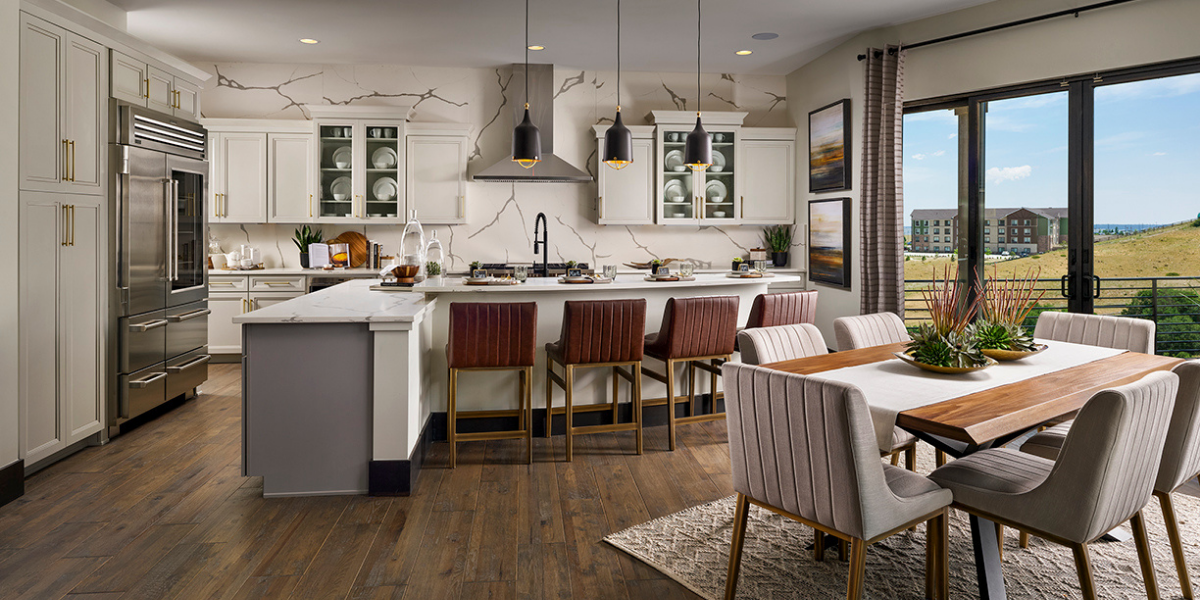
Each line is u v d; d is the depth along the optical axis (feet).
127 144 12.58
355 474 10.15
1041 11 14.26
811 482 6.03
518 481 10.71
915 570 7.76
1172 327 13.04
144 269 13.29
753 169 21.38
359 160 19.81
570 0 15.01
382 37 17.85
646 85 21.91
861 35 17.85
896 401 6.55
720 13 15.98
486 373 12.85
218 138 19.66
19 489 9.91
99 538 8.61
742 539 6.91
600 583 7.57
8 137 9.87
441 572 7.79
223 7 15.39
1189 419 6.85
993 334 8.61
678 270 14.83
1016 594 7.21
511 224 21.50
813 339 9.55
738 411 6.62
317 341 10.02
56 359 11.14
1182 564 7.07
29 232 10.51
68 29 11.30
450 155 20.24
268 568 7.85
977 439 5.68
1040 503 5.97
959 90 15.81
